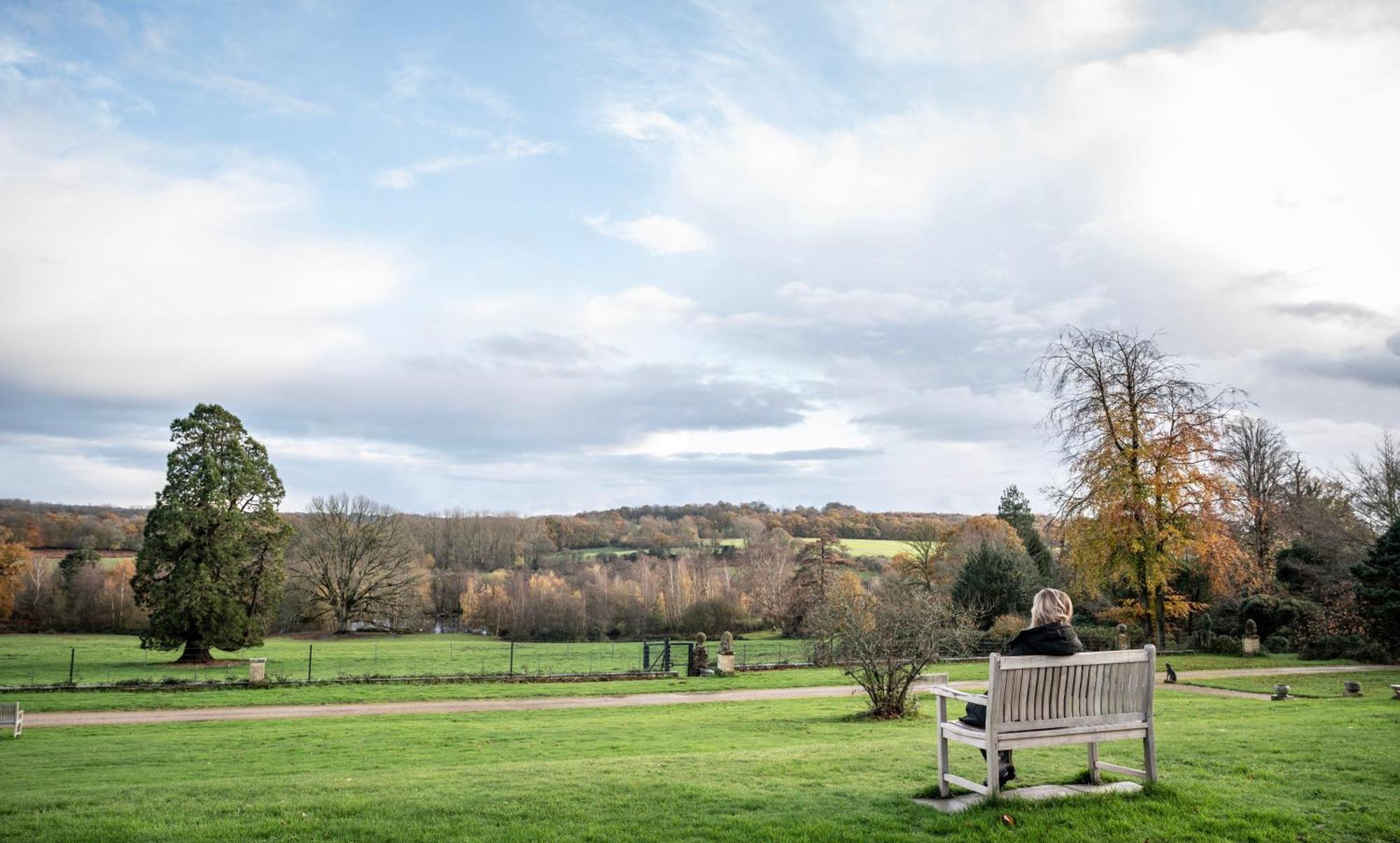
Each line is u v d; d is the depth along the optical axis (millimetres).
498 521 100938
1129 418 35719
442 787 9016
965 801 7383
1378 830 6457
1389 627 37219
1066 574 49938
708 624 74312
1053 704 7285
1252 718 16156
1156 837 6277
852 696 26188
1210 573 38969
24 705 26406
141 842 6781
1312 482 54844
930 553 65750
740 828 6852
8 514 82938
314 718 23297
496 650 58719
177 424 44219
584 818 7301
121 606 72000
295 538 74938
